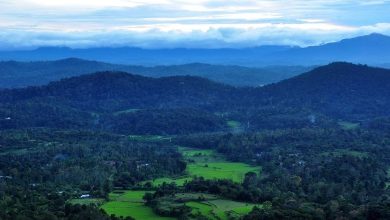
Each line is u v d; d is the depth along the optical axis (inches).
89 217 6200.8
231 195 7475.4
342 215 6392.7
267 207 6702.8
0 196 7411.4
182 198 7367.1
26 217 6048.2
